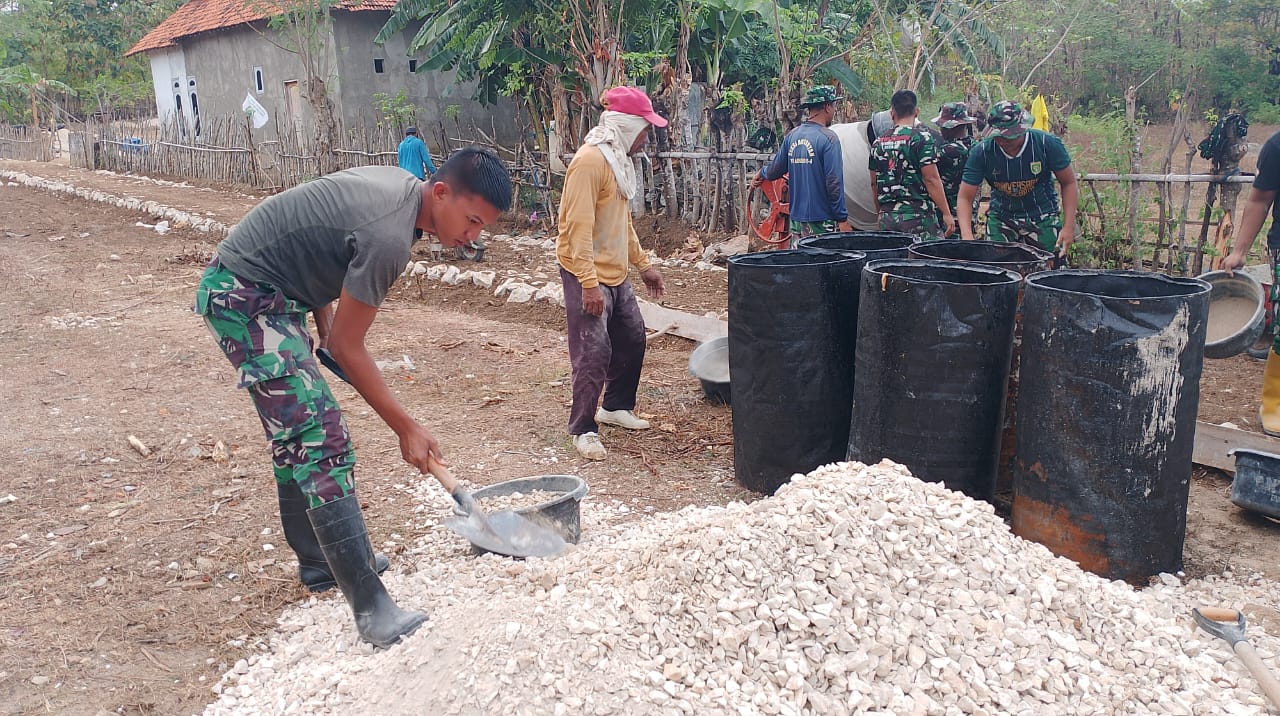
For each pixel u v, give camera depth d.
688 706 2.49
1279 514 3.89
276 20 17.00
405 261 2.93
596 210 4.82
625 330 5.16
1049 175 5.89
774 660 2.62
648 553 3.06
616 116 4.80
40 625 3.38
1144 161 13.66
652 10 12.70
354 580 2.99
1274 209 5.12
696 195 11.33
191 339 7.64
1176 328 3.31
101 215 16.48
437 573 3.56
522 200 13.93
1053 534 3.60
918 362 3.75
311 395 2.98
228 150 20.45
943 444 3.79
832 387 4.34
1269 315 5.72
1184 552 3.81
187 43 24.28
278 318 2.99
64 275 10.71
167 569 3.81
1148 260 7.45
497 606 2.89
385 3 18.12
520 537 3.50
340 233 2.89
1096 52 17.75
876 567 2.85
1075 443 3.46
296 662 3.08
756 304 4.28
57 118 33.84
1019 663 2.68
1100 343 3.35
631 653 2.67
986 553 3.00
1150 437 3.38
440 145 16.70
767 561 2.85
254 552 3.95
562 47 12.70
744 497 4.48
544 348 7.38
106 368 6.81
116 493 4.58
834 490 3.13
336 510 2.95
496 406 5.92
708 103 11.89
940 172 6.53
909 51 13.31
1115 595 3.06
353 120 18.52
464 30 13.42
